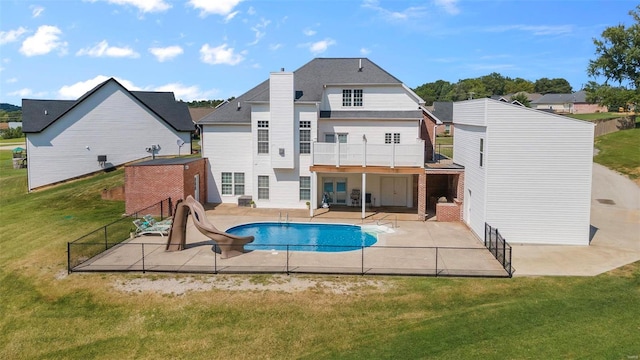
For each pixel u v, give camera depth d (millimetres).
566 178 20203
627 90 56906
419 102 29578
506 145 20344
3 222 26203
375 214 27250
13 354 12180
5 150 78125
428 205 29812
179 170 26297
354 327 12781
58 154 41562
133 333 12820
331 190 29828
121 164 43781
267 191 29281
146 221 23078
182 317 13469
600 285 15266
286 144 28109
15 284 16344
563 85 152375
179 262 17734
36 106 42656
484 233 20688
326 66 31719
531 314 13117
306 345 11984
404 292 14906
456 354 11148
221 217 26234
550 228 20453
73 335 12875
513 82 163500
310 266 17234
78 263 17656
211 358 11570
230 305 14047
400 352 11398
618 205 27781
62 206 29719
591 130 19844
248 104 31422
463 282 15719
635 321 12500
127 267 17094
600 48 59344
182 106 49531
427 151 31250
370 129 28953
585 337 11664
